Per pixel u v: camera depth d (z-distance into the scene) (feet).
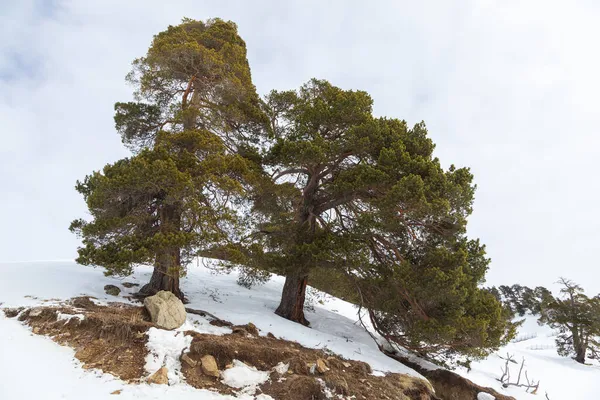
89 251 31.48
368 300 46.91
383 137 44.57
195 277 60.95
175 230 34.30
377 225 40.32
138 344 26.35
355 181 42.19
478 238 44.09
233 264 36.65
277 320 41.91
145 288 41.01
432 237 44.04
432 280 37.09
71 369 22.58
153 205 37.70
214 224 35.06
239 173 39.86
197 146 38.50
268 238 46.34
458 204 40.09
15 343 23.81
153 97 49.85
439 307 40.27
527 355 118.42
